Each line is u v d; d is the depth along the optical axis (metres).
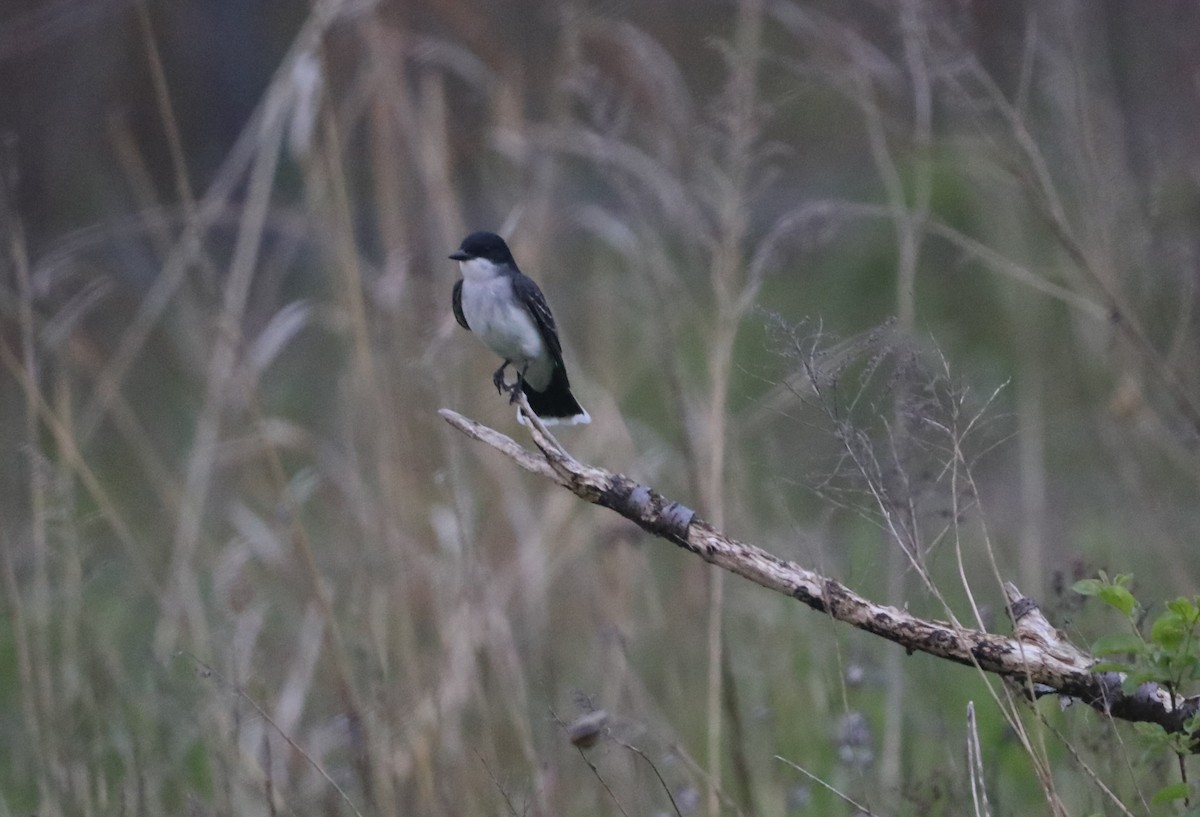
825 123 21.44
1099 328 12.48
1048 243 14.41
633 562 10.70
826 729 9.45
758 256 10.20
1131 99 16.48
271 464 10.30
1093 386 14.26
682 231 12.62
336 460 11.53
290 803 8.66
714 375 9.90
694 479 9.98
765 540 10.62
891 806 8.37
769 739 9.73
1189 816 5.54
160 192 21.36
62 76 22.38
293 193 19.89
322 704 10.16
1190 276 11.85
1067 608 7.55
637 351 13.50
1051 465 14.24
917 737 9.77
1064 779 8.40
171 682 9.54
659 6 20.47
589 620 10.96
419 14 14.62
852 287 17.28
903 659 9.89
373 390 10.49
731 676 8.94
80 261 16.70
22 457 13.38
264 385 16.66
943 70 10.16
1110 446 12.63
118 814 8.66
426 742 8.87
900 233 11.07
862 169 19.67
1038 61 13.70
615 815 8.92
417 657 9.70
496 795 8.63
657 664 10.71
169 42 22.59
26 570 11.25
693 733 9.77
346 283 11.27
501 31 15.83
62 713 9.18
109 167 21.77
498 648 9.30
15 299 11.54
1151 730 5.73
